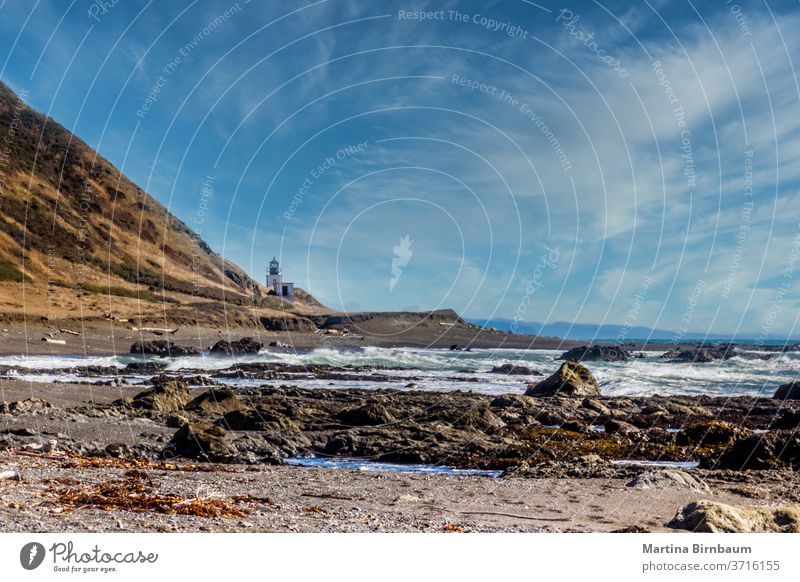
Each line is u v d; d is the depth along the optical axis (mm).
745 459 17922
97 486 11562
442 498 13430
